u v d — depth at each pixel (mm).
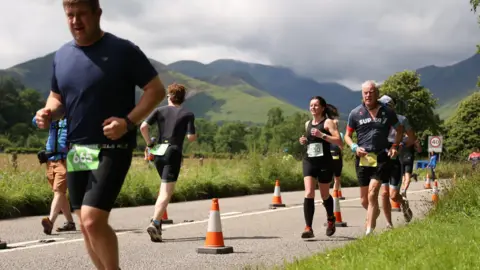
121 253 8523
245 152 26562
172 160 9742
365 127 9531
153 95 4465
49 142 10539
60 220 12508
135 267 7461
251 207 16609
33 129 196625
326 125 9828
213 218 8758
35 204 13953
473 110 105688
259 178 24078
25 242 9414
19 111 198250
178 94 10000
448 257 5633
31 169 15914
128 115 4363
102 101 4422
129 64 4449
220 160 24875
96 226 4262
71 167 4426
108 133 4273
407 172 15727
